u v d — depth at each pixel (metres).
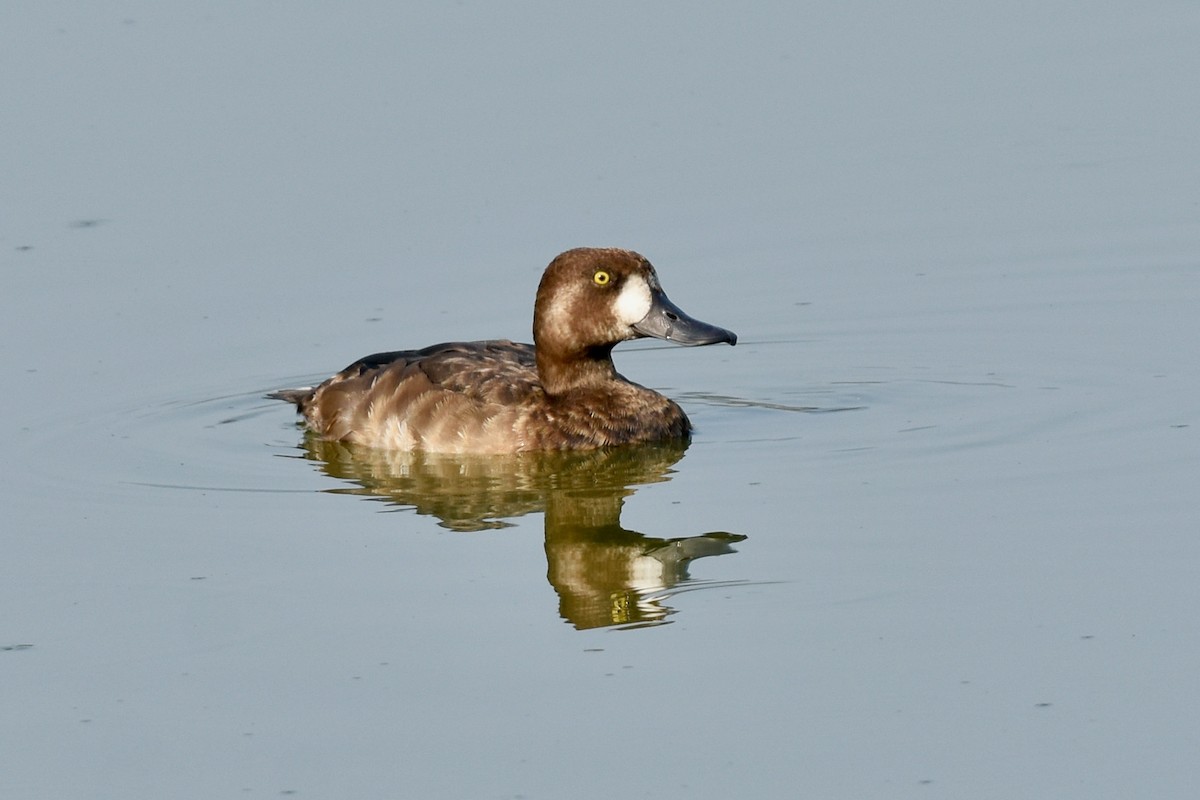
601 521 11.81
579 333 13.24
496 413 13.24
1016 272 17.56
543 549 11.23
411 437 13.41
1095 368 14.98
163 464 13.33
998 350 15.72
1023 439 13.09
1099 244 18.16
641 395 13.54
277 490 12.62
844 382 15.20
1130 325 16.16
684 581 10.48
